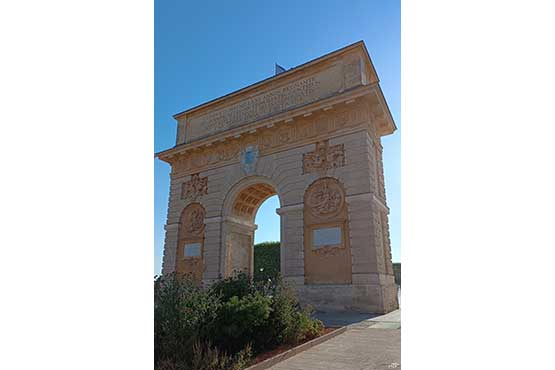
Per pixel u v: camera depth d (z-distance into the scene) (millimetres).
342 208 21891
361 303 19531
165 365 7441
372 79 25922
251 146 26781
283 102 26312
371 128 23219
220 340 9047
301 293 21438
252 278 13047
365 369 7926
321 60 25016
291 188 24000
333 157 22797
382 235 22047
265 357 9016
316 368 8133
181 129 31578
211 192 28156
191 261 27953
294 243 22844
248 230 29000
